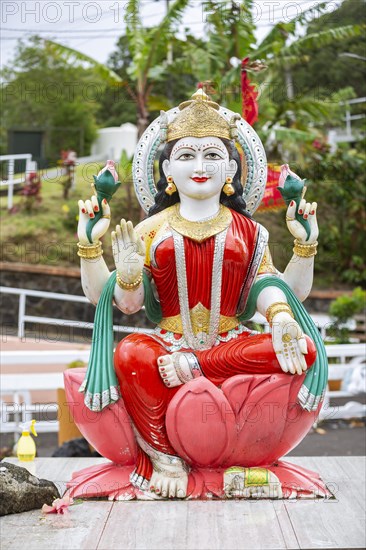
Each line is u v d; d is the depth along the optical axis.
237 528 4.29
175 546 4.05
